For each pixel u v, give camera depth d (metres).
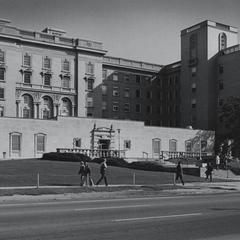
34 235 11.82
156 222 14.52
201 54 97.00
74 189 29.50
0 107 86.38
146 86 112.75
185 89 101.00
